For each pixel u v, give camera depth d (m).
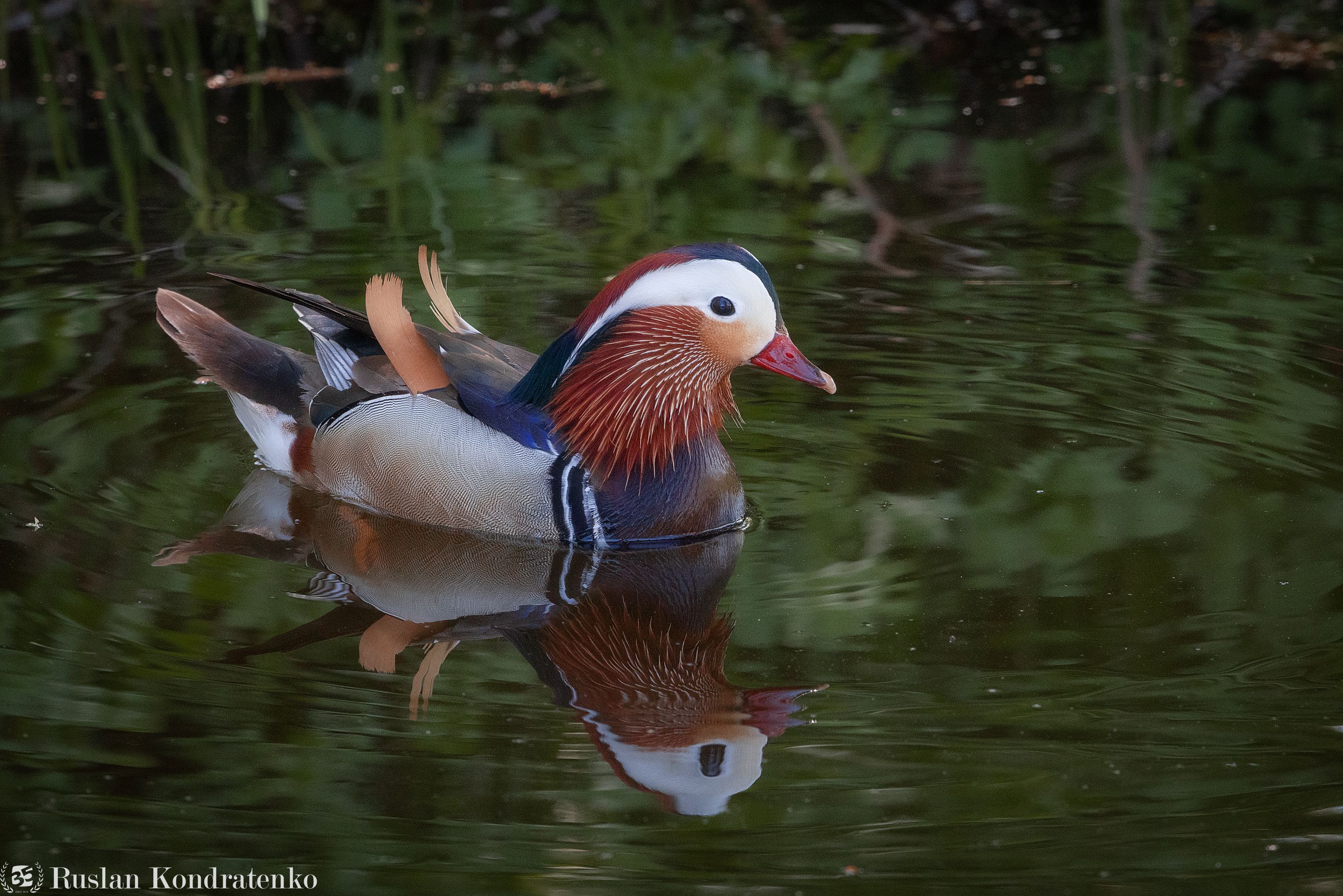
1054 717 7.64
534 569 9.76
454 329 11.36
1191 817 6.80
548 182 17.23
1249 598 8.81
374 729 7.57
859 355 12.84
